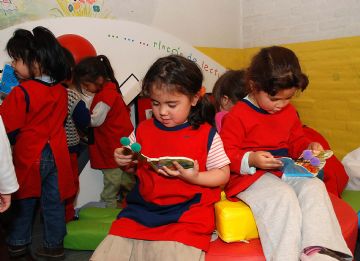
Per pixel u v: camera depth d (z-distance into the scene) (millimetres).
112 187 2092
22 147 1517
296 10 2271
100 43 2066
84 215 1886
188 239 962
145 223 1011
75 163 1890
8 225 1788
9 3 1762
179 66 1000
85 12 1991
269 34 2482
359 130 2010
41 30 1540
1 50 1769
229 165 1156
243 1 2652
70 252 1708
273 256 975
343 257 992
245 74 1459
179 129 1068
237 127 1230
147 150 1073
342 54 2049
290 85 1110
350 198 1645
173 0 2322
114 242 1000
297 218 998
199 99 1097
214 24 2549
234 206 1111
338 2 2033
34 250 1714
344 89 2061
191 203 1034
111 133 1993
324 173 1524
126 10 2135
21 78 1574
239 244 1087
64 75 1597
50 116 1572
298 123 1334
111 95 1935
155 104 1039
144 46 2230
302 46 2262
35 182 1550
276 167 1147
